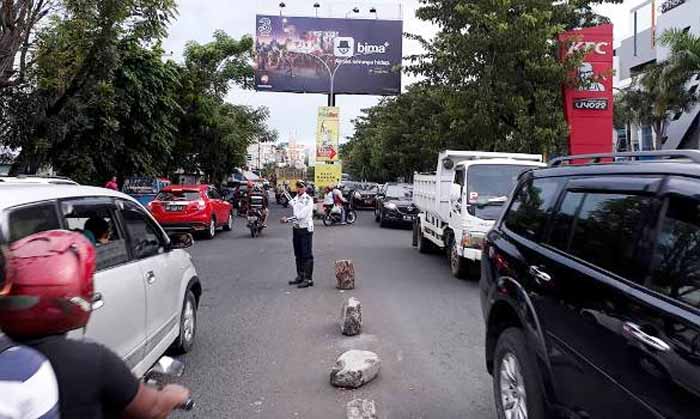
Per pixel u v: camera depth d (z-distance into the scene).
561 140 18.09
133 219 5.21
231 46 31.83
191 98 29.50
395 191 25.11
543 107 17.73
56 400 1.63
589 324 3.22
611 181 3.53
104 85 15.82
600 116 18.17
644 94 30.52
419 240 15.85
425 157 31.42
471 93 18.20
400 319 8.12
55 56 13.58
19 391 1.55
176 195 18.09
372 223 26.03
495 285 4.54
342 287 10.34
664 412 2.60
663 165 3.15
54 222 3.95
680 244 2.79
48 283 1.74
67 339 1.82
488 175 11.55
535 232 4.25
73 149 19.31
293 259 14.06
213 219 18.97
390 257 14.78
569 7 18.42
